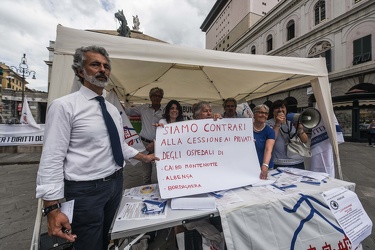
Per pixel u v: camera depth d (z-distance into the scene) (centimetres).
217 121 167
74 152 118
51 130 111
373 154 738
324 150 276
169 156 152
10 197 348
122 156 137
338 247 136
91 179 121
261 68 227
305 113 230
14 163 601
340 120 1202
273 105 234
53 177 107
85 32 175
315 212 141
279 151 244
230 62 213
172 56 194
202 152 159
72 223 120
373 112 1073
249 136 174
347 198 155
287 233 131
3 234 237
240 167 164
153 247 203
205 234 138
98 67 124
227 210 126
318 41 1399
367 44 1123
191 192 142
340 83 1256
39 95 2580
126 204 138
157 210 127
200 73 399
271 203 135
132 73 333
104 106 131
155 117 330
